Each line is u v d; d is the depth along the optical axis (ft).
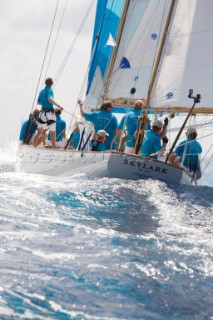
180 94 148.56
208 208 93.15
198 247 64.34
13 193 91.71
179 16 149.59
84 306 43.29
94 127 144.56
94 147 131.44
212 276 53.62
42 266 51.62
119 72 169.17
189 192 106.73
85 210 84.99
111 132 143.54
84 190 100.07
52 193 94.94
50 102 150.82
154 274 52.95
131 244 63.98
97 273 51.26
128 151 137.69
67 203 88.53
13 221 70.59
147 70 165.58
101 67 186.39
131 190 104.17
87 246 61.05
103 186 105.60
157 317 43.11
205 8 147.64
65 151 130.41
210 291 49.80
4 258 52.90
